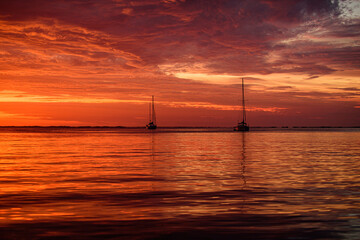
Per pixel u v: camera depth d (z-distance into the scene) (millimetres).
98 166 20406
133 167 19859
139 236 7363
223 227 8023
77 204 10453
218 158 25203
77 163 22016
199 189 12953
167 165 20875
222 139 62031
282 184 14031
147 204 10445
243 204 10430
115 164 21438
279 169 18812
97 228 7930
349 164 21125
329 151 32156
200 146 40656
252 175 16594
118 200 11016
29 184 14078
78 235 7418
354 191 12500
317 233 7578
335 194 11938
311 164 21141
